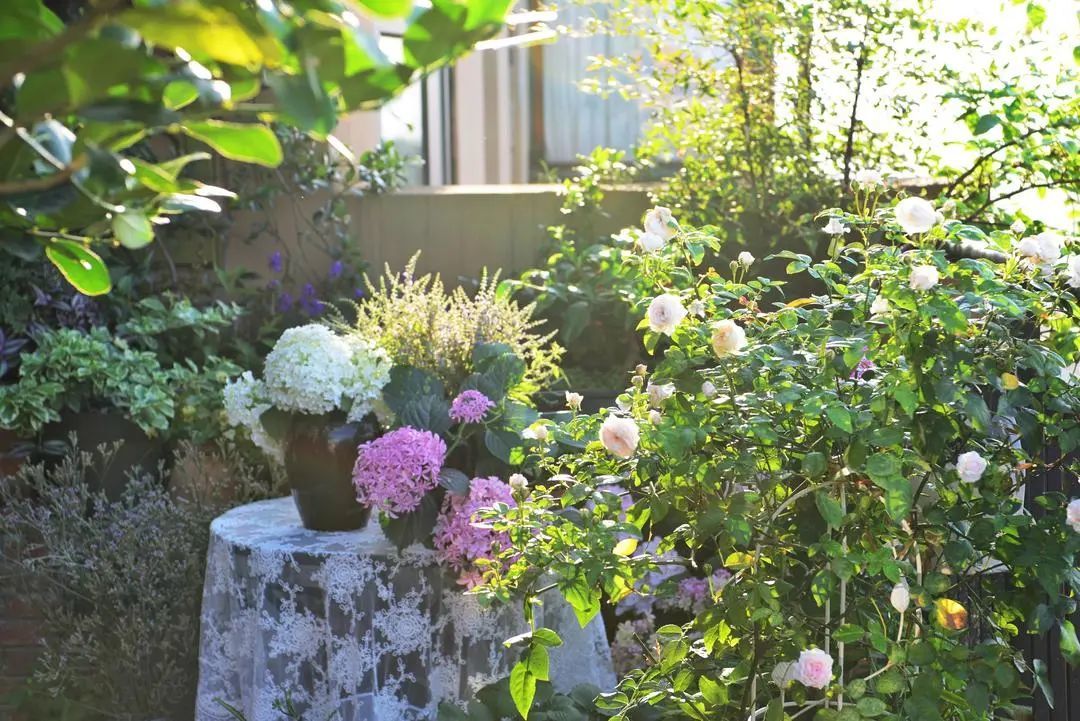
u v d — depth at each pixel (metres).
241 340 4.42
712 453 2.26
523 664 2.26
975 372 2.10
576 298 4.20
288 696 2.70
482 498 2.53
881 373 2.21
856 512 2.18
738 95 4.06
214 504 3.70
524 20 0.73
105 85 0.64
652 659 2.59
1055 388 2.17
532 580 2.32
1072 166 3.61
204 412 3.90
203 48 0.63
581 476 2.41
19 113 0.66
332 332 2.88
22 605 3.65
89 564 3.45
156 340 4.35
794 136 4.02
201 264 4.58
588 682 2.73
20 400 3.79
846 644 2.28
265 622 2.70
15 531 3.61
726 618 2.25
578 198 4.37
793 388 2.10
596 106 6.31
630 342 4.23
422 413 2.72
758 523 2.25
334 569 2.62
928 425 2.12
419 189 4.64
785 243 4.11
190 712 3.50
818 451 2.18
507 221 4.54
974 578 2.37
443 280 4.57
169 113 0.67
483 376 2.79
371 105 0.68
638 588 3.32
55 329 4.19
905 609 2.04
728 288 2.36
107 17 0.61
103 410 3.98
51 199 0.73
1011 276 2.19
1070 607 2.11
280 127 4.48
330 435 2.78
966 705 2.10
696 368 2.36
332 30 0.64
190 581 3.50
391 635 2.61
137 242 0.76
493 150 6.13
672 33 4.01
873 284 2.46
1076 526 2.05
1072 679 2.61
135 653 3.42
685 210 4.16
